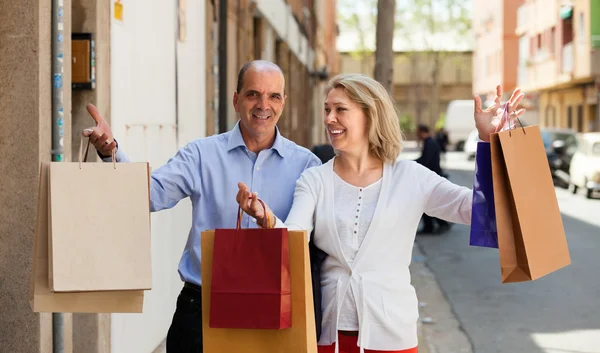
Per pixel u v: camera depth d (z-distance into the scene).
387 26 13.61
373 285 4.16
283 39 25.41
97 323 6.07
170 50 8.48
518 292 12.09
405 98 90.94
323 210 4.24
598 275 13.34
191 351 4.79
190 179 4.75
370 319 4.15
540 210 3.90
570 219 21.34
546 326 9.96
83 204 3.60
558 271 13.73
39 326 5.09
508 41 68.62
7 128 5.04
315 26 40.50
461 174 40.78
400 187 4.22
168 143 8.40
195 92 9.94
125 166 3.64
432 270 14.20
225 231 3.75
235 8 15.41
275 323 3.69
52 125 5.20
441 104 91.56
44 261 3.67
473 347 9.02
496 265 14.60
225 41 13.80
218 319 3.73
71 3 6.05
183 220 8.87
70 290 3.56
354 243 4.20
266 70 4.64
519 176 3.85
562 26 48.78
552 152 31.92
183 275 4.80
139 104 7.24
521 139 3.88
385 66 13.61
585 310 10.81
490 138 3.88
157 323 7.72
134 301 3.66
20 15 5.00
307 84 36.25
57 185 3.59
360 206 4.22
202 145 4.81
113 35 6.45
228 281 3.73
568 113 53.44
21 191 5.05
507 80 68.62
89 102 6.09
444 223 19.64
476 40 82.94
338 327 4.20
